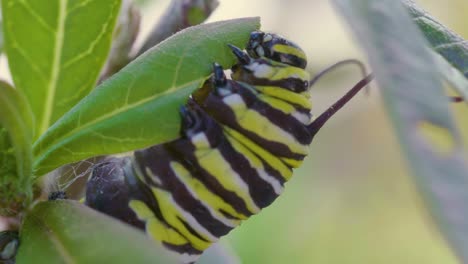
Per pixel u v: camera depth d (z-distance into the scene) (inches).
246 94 5.5
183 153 5.5
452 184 3.6
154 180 5.5
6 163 5.0
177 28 5.8
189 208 5.5
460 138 4.1
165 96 5.1
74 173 5.8
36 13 5.2
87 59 5.2
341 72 7.4
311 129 5.6
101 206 5.6
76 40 5.2
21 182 5.1
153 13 7.2
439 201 3.5
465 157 3.9
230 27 5.3
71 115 5.1
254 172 5.5
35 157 5.1
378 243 9.5
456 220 3.4
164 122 5.1
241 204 5.6
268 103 5.5
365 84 5.6
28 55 5.2
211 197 5.5
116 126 5.1
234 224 5.6
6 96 4.8
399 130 3.6
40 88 5.2
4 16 5.2
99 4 5.2
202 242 5.6
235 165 5.5
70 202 5.0
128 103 5.1
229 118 5.5
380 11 4.3
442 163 3.7
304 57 5.6
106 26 5.2
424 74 4.2
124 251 4.7
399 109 3.8
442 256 10.2
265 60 5.6
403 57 4.2
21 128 4.9
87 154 5.1
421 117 4.0
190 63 5.2
